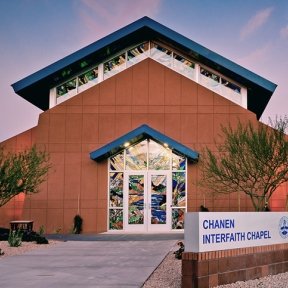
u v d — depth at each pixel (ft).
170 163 78.07
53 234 74.28
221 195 76.84
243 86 82.69
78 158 79.71
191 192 77.30
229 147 71.77
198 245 31.48
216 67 82.07
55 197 78.54
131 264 41.63
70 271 38.34
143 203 77.66
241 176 70.13
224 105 80.43
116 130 80.64
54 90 84.64
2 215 79.46
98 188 78.54
